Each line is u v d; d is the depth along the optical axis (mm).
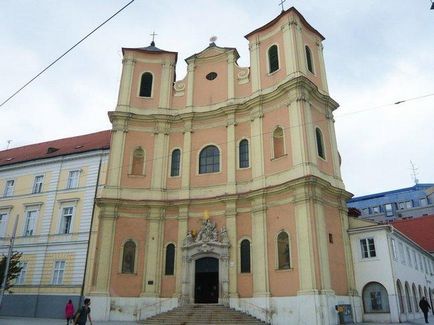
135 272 26047
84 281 28297
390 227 23859
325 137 26266
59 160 33375
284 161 24672
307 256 21578
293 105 25109
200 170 28266
